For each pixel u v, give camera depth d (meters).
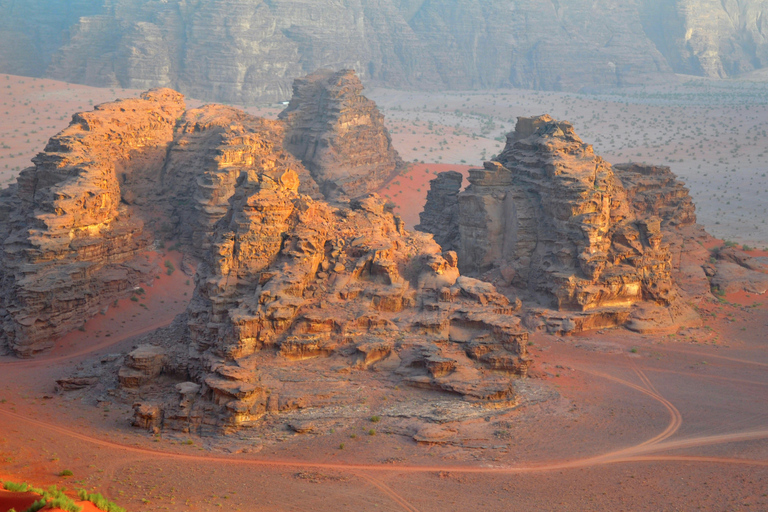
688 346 89.06
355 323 72.19
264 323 69.94
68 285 88.50
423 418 61.25
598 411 66.12
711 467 54.12
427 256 81.81
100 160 103.19
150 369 71.38
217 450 56.19
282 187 80.25
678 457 56.06
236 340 69.00
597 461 55.06
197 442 58.22
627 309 95.38
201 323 74.19
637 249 97.12
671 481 51.47
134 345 77.94
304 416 61.41
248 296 73.25
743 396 72.81
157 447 56.47
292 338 69.31
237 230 76.12
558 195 99.56
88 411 66.69
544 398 67.81
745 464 54.69
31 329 84.88
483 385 65.88
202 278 76.75
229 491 47.03
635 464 54.56
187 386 64.44
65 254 91.94
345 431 59.25
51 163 100.81
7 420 61.53
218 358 68.69
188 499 44.78
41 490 36.94
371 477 51.12
